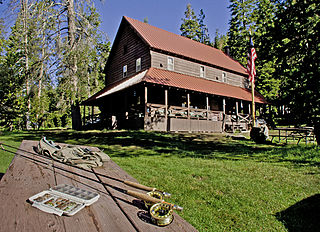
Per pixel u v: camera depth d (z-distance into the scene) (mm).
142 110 16875
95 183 2090
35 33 17109
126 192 1749
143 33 20062
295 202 3744
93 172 2541
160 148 8844
